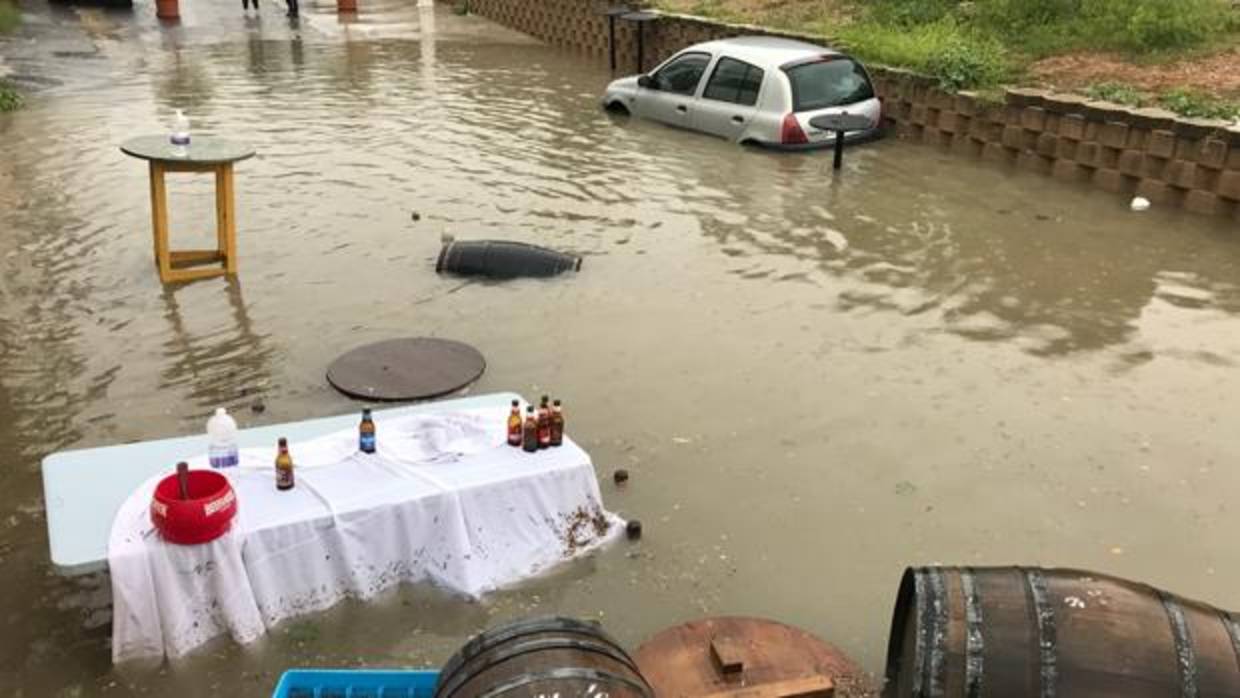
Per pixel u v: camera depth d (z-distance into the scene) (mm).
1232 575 4402
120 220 8867
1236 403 5844
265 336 6652
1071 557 4512
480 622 4102
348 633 4027
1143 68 10570
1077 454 5316
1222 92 9617
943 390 5992
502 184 10000
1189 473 5148
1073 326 6891
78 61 16844
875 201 9539
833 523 4738
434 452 4531
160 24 21266
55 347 6473
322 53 18141
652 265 7930
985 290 7496
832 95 11320
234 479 4266
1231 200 8836
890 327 6855
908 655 3402
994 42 11898
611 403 5805
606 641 3271
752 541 4605
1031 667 3125
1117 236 8586
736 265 7945
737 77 11648
